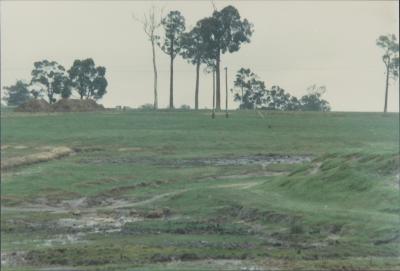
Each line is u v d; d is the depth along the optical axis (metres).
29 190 152.62
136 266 71.62
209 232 95.62
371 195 101.44
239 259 74.25
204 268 69.00
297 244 82.50
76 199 145.88
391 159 112.44
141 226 103.31
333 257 73.38
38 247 87.25
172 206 122.81
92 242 90.38
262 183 139.50
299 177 125.69
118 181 167.25
